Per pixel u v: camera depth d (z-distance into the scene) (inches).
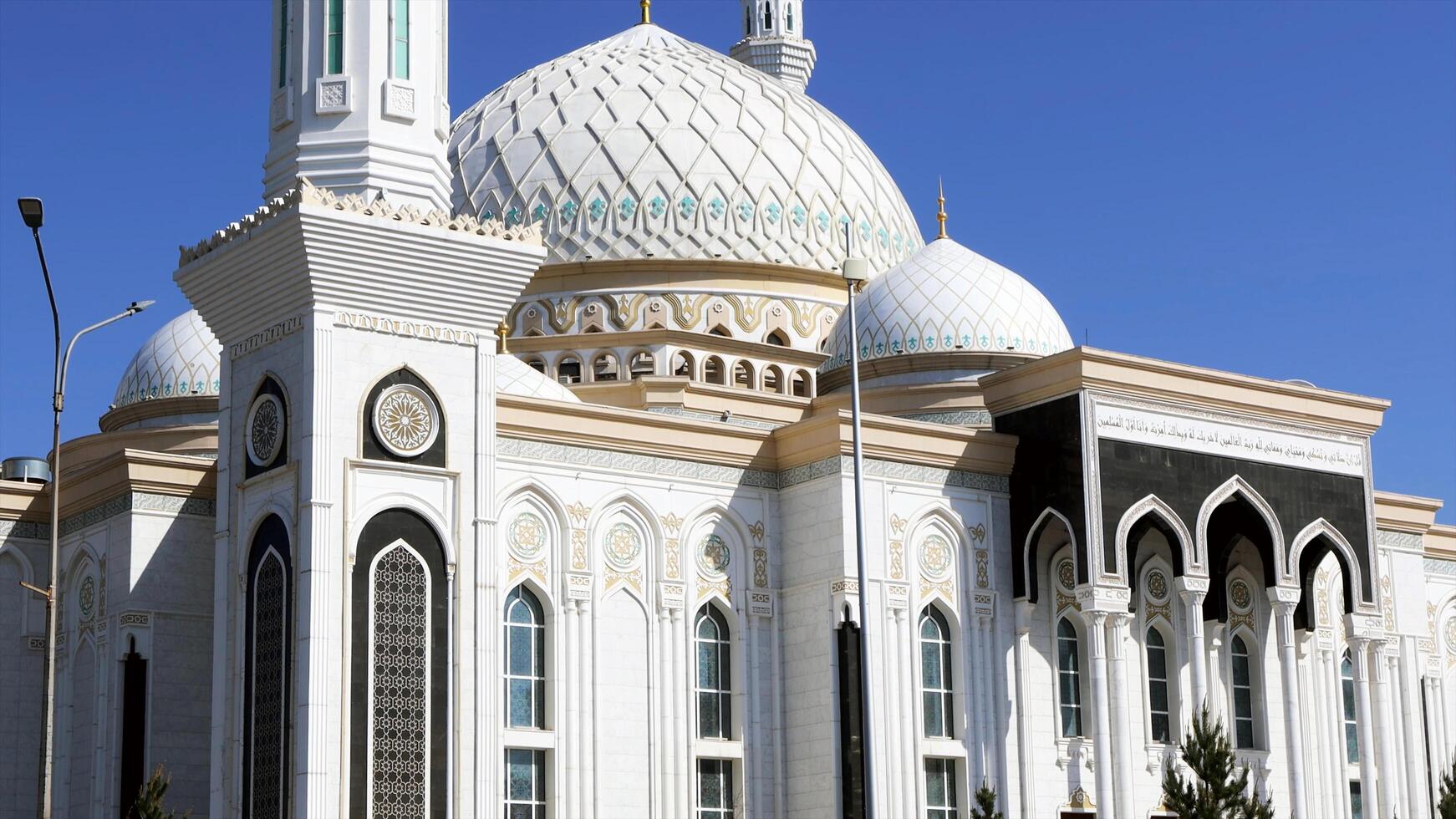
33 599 1582.2
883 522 1556.3
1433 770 1915.6
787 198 2044.8
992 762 1579.7
